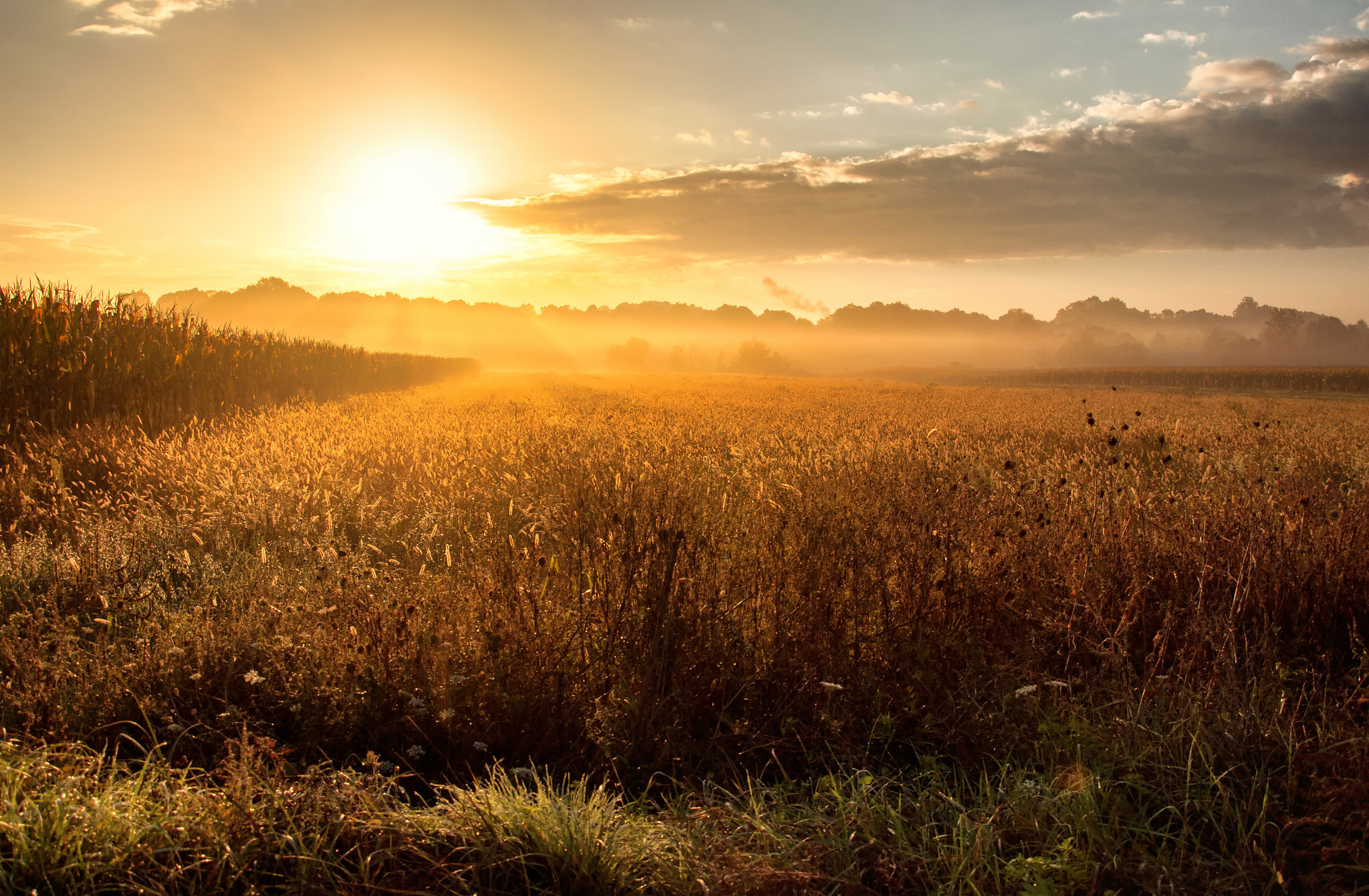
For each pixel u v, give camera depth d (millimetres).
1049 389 47031
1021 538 4348
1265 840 2379
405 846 2264
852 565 3848
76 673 3100
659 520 3814
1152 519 4617
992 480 5211
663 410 19156
